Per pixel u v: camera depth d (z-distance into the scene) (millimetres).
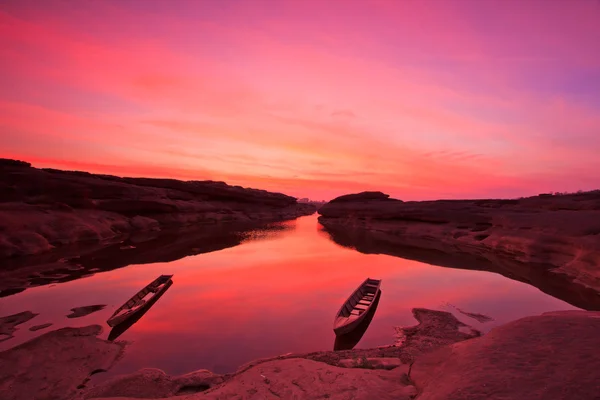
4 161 36250
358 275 23328
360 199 79812
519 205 45250
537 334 7402
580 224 25562
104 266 24594
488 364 6406
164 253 30625
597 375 5230
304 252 33438
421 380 7438
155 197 51500
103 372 10117
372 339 12742
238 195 79250
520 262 27969
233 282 20953
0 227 27016
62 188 38812
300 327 13875
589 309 16156
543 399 4887
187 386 9180
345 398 7078
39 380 9242
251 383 8250
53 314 14773
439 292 19172
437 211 50031
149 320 14430
